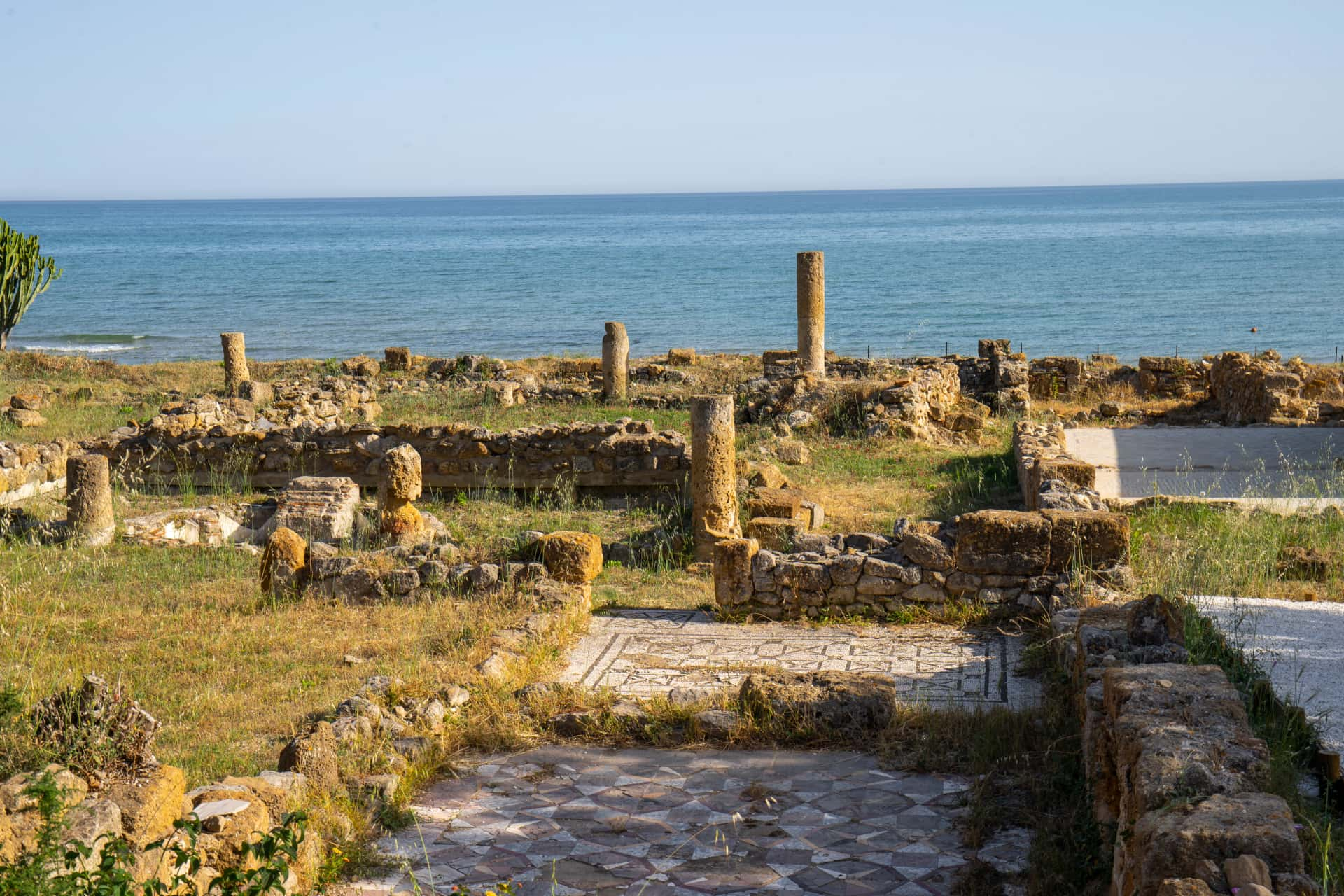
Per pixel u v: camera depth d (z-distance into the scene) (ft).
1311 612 31.22
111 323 218.38
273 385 96.48
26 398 85.20
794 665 32.42
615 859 20.88
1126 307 220.23
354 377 106.73
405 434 60.34
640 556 46.47
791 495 49.88
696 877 20.10
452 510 56.13
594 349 179.32
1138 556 38.50
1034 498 49.57
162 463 62.08
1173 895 12.79
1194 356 161.58
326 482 53.36
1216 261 328.29
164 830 17.65
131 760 18.99
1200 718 17.71
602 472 58.95
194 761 25.79
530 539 43.55
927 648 33.73
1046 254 373.61
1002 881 19.48
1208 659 25.71
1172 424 79.25
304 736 23.97
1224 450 63.82
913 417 73.15
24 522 51.37
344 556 40.34
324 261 396.16
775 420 75.61
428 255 427.33
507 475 59.57
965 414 74.90
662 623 37.14
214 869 18.04
